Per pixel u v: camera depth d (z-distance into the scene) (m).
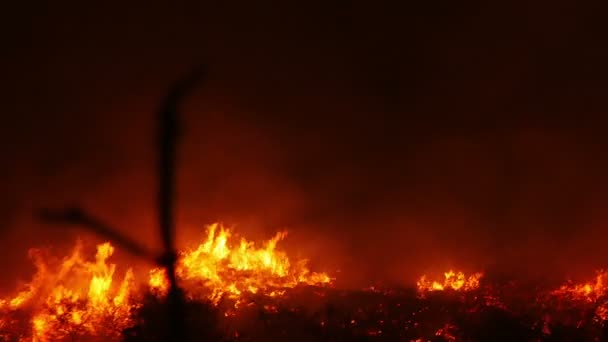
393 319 6.64
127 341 5.57
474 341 6.27
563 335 6.39
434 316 6.71
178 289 1.30
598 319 6.70
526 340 6.27
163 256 1.27
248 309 6.50
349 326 6.41
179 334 1.29
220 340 5.77
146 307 5.65
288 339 6.08
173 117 1.21
